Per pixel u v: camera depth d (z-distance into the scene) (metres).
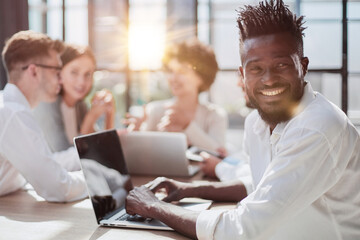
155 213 1.23
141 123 2.88
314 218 1.10
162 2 3.85
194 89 2.89
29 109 1.71
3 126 1.57
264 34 1.09
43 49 1.79
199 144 2.75
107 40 3.73
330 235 1.12
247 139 1.55
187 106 2.90
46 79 1.82
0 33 2.93
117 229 1.23
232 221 1.05
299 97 1.12
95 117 2.69
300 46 1.11
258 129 1.38
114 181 1.50
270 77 1.08
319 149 1.01
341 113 1.11
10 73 1.77
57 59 1.86
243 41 1.13
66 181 1.54
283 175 1.02
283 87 1.09
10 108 1.59
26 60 1.76
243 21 1.13
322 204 1.10
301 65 1.12
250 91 1.14
